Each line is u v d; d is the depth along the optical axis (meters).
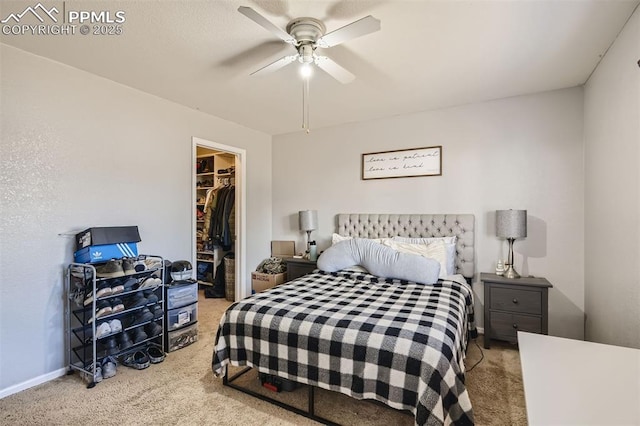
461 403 1.48
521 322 2.68
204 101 3.17
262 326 1.95
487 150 3.17
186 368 2.44
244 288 4.11
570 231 2.82
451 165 3.34
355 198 3.92
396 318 1.83
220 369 2.07
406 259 2.72
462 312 2.15
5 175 2.08
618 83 2.00
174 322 2.75
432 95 3.02
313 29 1.85
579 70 2.48
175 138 3.21
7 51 2.09
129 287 2.41
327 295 2.35
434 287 2.56
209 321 3.52
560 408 0.83
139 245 2.87
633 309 1.82
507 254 3.08
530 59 2.31
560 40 2.05
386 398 1.54
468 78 2.64
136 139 2.85
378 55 2.25
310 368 1.77
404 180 3.60
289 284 2.71
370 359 1.60
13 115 2.11
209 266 4.94
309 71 2.08
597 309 2.42
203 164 5.28
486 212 3.17
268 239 4.52
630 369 1.03
